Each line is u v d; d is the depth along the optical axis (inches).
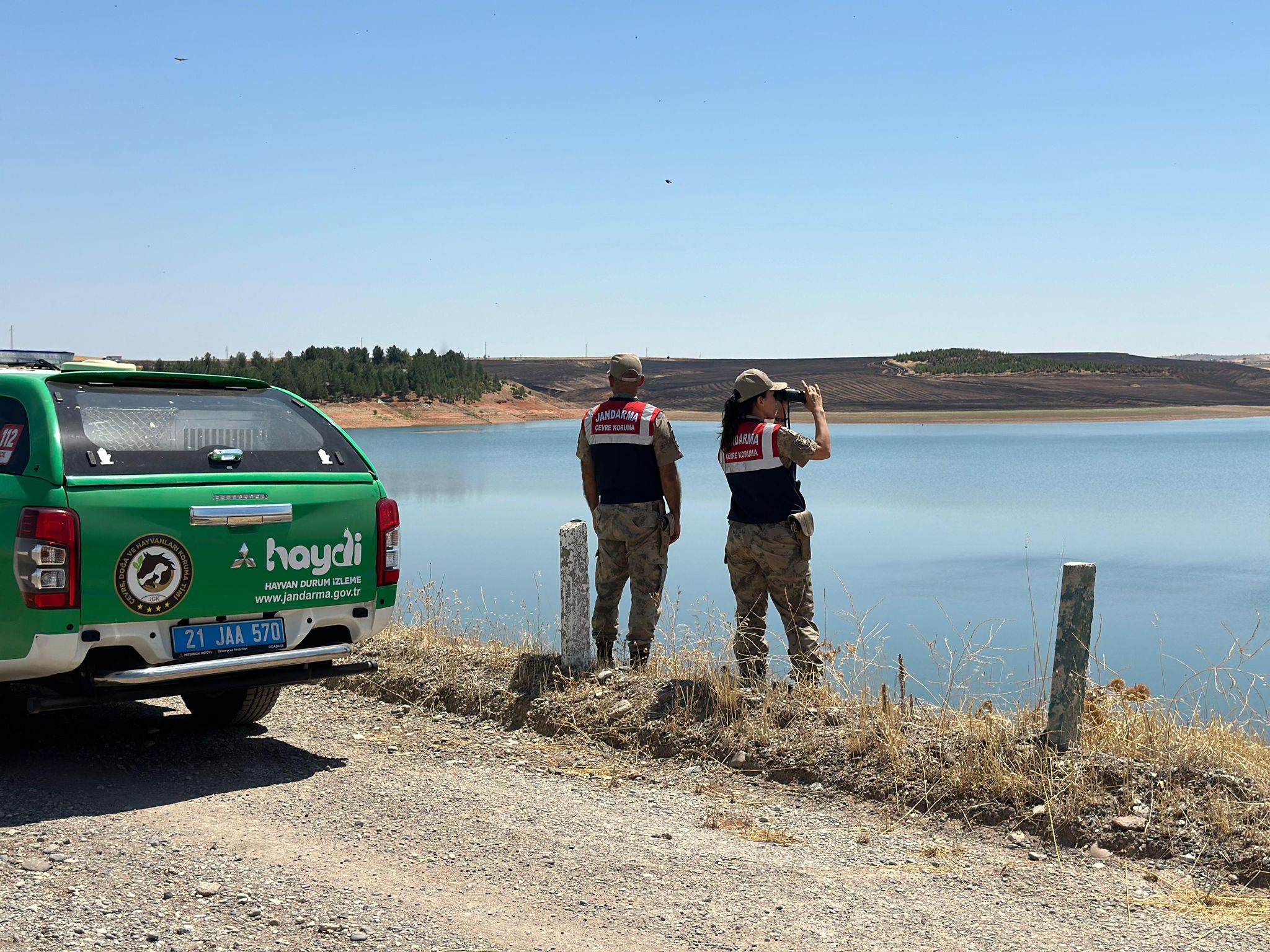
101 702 202.5
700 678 263.1
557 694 265.6
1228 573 1020.5
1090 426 7258.9
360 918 149.7
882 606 817.5
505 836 186.9
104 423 209.5
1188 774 199.3
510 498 1930.4
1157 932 155.3
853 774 216.8
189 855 171.6
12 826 182.4
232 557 213.6
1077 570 208.4
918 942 149.6
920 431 6230.3
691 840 189.3
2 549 199.2
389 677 289.4
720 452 270.4
